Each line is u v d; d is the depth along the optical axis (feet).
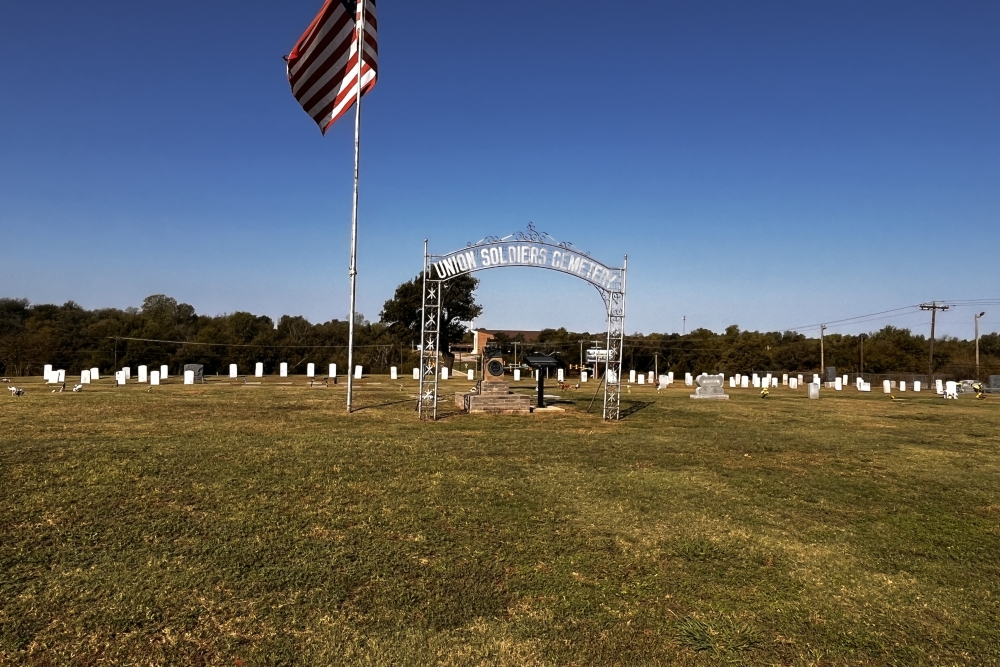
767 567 18.88
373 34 55.47
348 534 20.70
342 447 35.60
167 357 151.33
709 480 30.14
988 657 13.85
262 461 30.73
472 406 58.18
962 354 182.50
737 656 13.67
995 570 19.07
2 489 24.58
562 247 54.34
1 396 66.64
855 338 194.29
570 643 14.10
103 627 14.29
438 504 24.32
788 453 38.40
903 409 73.46
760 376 162.61
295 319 203.31
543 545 20.20
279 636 14.12
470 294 173.17
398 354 175.52
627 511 24.22
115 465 28.66
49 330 148.77
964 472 33.65
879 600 16.71
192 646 13.62
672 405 72.95
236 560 18.22
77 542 19.38
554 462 33.47
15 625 14.21
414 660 13.26
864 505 26.32
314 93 56.18
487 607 15.79
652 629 14.85
